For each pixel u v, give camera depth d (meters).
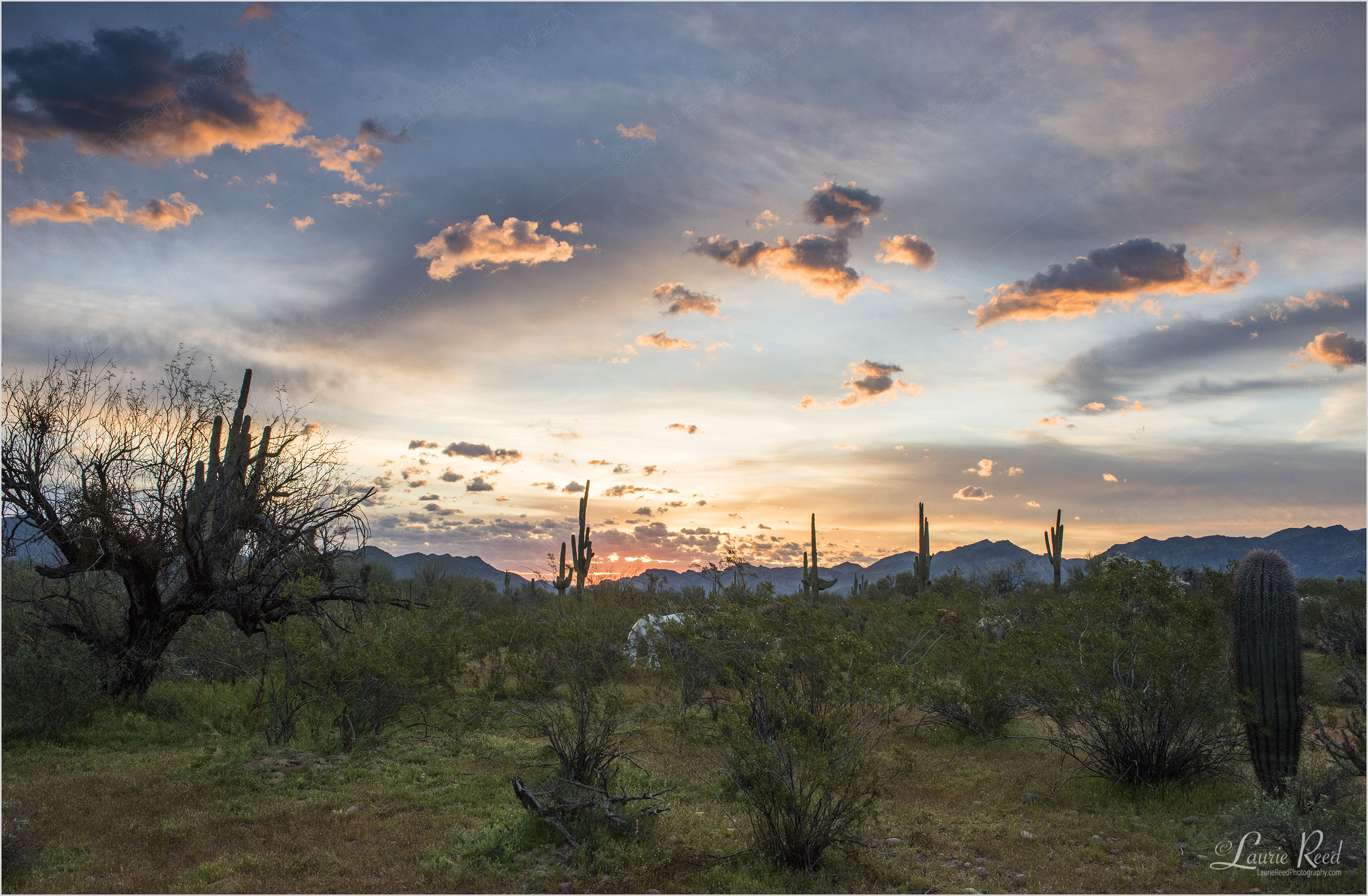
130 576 14.18
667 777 9.88
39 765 10.16
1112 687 9.70
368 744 11.58
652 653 17.44
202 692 14.80
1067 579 33.50
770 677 8.17
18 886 6.36
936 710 13.22
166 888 6.41
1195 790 9.19
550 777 8.98
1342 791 7.87
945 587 37.22
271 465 15.71
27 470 13.33
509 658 13.20
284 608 15.02
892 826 8.35
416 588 28.94
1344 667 9.87
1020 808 9.00
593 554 31.31
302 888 6.45
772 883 6.74
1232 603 9.24
